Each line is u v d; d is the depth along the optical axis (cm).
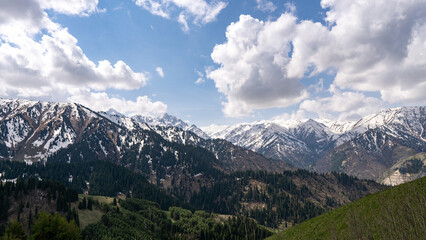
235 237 15988
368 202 5700
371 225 3544
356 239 3519
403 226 3031
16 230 8256
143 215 19325
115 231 14100
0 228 11456
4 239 8088
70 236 8538
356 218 3884
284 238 7944
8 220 12269
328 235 6088
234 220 19050
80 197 18188
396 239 2964
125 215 17162
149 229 16750
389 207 3406
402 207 3189
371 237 3291
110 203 19575
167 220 19712
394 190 3459
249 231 16038
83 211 15338
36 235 7956
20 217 12694
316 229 6994
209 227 18375
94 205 17150
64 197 15025
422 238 2747
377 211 3859
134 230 15200
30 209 12838
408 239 2847
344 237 4744
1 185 14150
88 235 12850
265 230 16688
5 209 12531
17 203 13538
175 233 17688
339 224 6162
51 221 8262
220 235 16662
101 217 15562
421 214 2908
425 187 2995
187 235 17350
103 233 13412
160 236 16262
